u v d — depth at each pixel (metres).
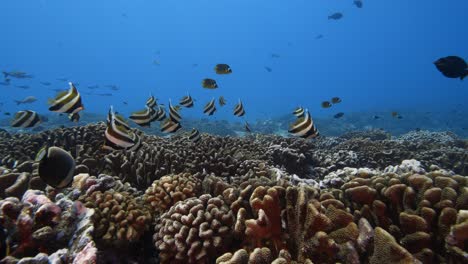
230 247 0.86
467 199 0.74
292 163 2.04
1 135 2.35
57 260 0.66
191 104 2.19
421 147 2.88
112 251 0.90
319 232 0.70
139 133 2.07
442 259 0.70
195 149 1.74
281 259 0.63
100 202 0.94
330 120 8.83
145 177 1.43
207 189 1.13
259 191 0.86
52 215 0.77
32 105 27.98
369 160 2.43
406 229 0.76
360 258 0.72
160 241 0.89
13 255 0.71
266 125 7.84
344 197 0.93
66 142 1.81
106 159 1.48
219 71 2.37
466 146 3.17
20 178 1.04
